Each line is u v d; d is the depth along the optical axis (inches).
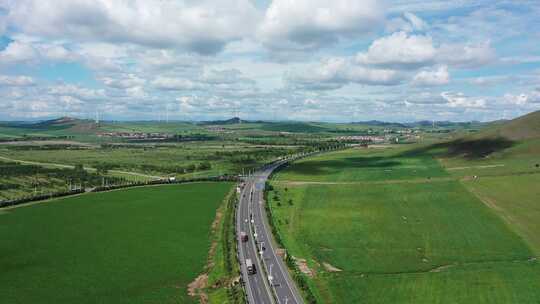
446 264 6038.4
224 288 5216.5
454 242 6948.8
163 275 5762.8
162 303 4953.3
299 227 7834.6
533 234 7249.0
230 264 5871.1
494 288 5182.1
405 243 6924.2
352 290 5123.0
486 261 6122.1
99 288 5364.2
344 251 6545.3
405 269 5831.7
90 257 6446.9
